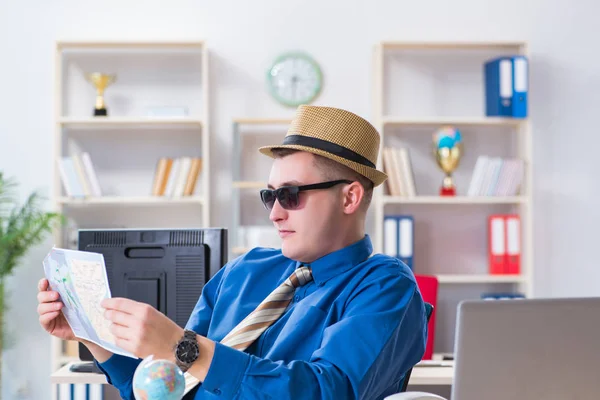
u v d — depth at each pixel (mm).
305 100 5152
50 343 5125
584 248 5246
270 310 1853
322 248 1818
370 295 1709
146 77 5176
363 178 1853
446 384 2875
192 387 1756
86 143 5168
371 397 1668
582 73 5246
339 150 1815
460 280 4961
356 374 1586
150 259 2434
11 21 5113
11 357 5102
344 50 5176
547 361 1344
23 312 5105
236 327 1859
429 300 3520
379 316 1655
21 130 5113
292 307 1844
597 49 5246
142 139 5184
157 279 2422
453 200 4938
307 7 5168
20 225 4875
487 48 5207
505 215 5137
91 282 1589
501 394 1343
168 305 2420
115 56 5164
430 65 5238
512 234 5000
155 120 4859
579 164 5250
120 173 5176
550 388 1346
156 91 5180
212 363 1506
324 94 5180
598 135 5246
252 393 1514
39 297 1805
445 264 5254
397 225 4883
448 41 4961
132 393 1873
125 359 1875
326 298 1778
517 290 5180
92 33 5137
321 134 1826
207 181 4883
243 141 5203
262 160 5215
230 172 5176
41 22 5113
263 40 5164
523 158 5074
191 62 5180
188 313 2412
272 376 1525
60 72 5000
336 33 5180
